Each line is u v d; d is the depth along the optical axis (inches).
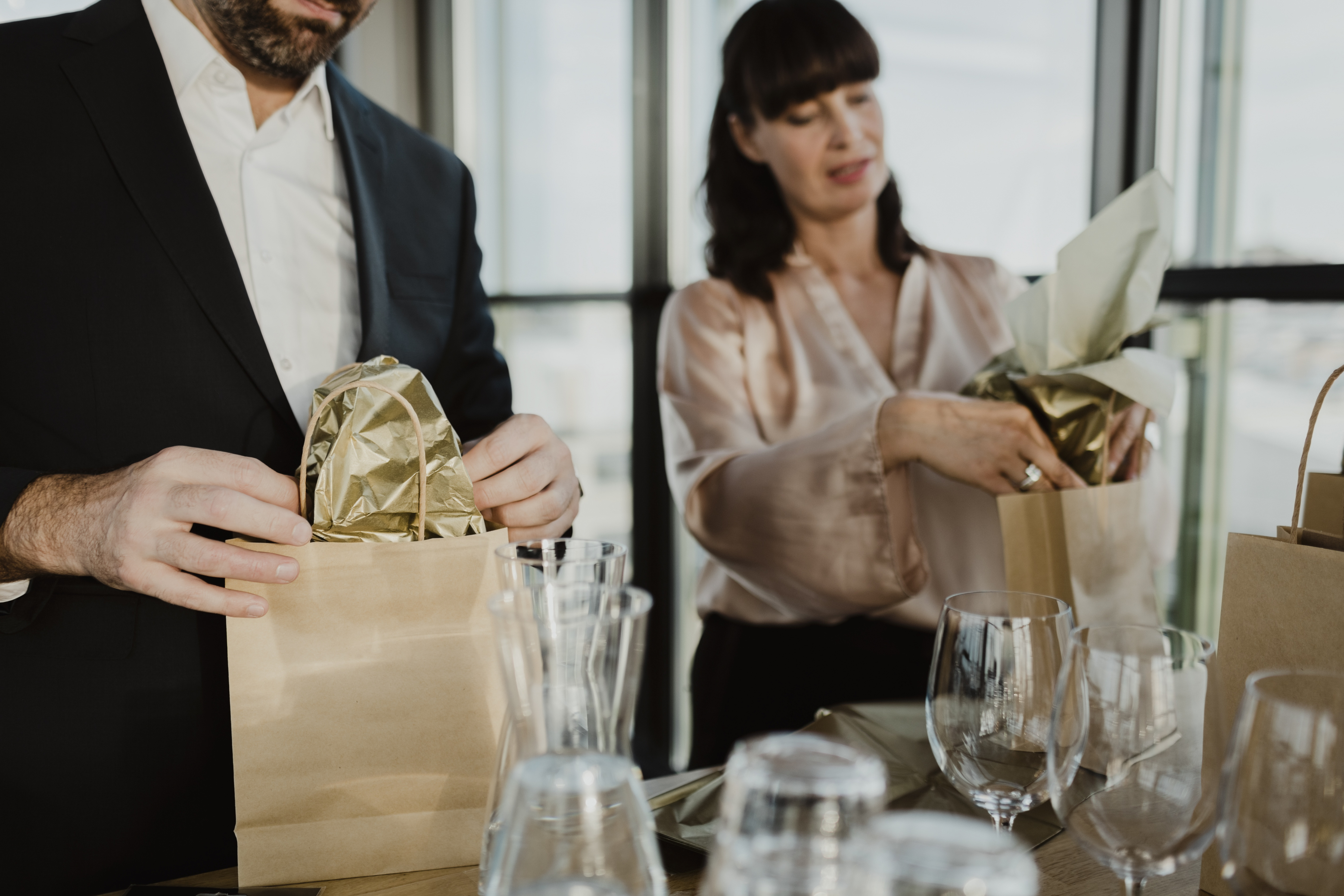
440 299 49.0
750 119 62.7
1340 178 56.9
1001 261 75.3
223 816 41.3
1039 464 46.1
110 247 39.8
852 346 64.2
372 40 126.9
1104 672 22.4
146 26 41.7
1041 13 70.6
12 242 39.2
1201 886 27.5
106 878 40.1
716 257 67.3
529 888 19.7
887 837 13.5
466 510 32.6
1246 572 27.1
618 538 112.9
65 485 34.0
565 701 21.1
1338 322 56.3
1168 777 22.1
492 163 123.9
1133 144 65.9
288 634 28.9
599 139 110.1
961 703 25.9
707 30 101.0
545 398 117.9
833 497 56.2
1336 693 21.4
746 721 64.2
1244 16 61.2
